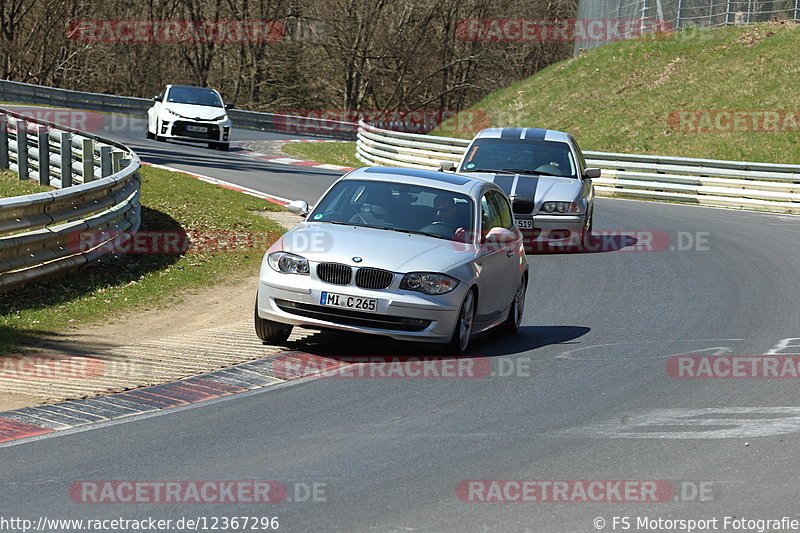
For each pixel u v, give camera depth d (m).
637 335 18.84
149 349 16.55
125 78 119.56
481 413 13.08
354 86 125.06
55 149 37.09
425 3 123.06
